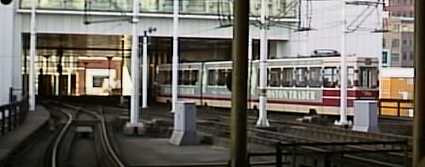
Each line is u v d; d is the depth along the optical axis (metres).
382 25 54.59
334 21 53.81
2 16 45.28
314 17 54.47
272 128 36.81
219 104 54.12
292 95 47.28
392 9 90.44
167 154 26.86
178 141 31.11
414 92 14.01
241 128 15.48
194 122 31.36
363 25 53.00
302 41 55.88
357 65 43.19
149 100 72.50
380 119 44.03
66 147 29.67
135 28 39.38
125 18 52.59
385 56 87.81
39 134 35.41
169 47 71.38
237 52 15.34
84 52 87.50
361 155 22.88
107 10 54.75
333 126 37.47
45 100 83.06
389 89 49.62
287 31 56.56
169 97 65.44
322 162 18.17
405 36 89.50
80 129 39.38
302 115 48.31
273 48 57.88
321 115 44.25
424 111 13.80
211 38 58.38
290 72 47.72
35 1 52.06
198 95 57.97
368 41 53.41
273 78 49.44
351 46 52.59
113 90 96.94
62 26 54.91
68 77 99.00
